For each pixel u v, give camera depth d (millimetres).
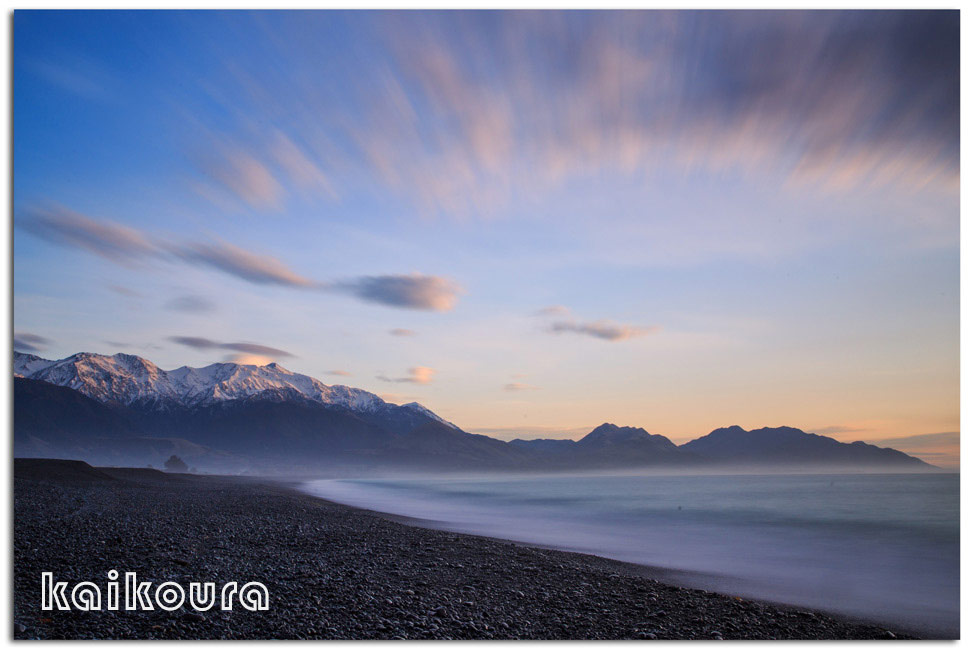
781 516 49438
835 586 19453
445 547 24031
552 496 88312
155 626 11328
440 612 13445
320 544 23391
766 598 17359
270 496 59688
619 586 17234
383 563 19578
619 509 57688
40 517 27422
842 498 85188
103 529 24234
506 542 26578
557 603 15008
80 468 68188
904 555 26828
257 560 19031
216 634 11195
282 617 12516
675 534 34594
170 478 91688
